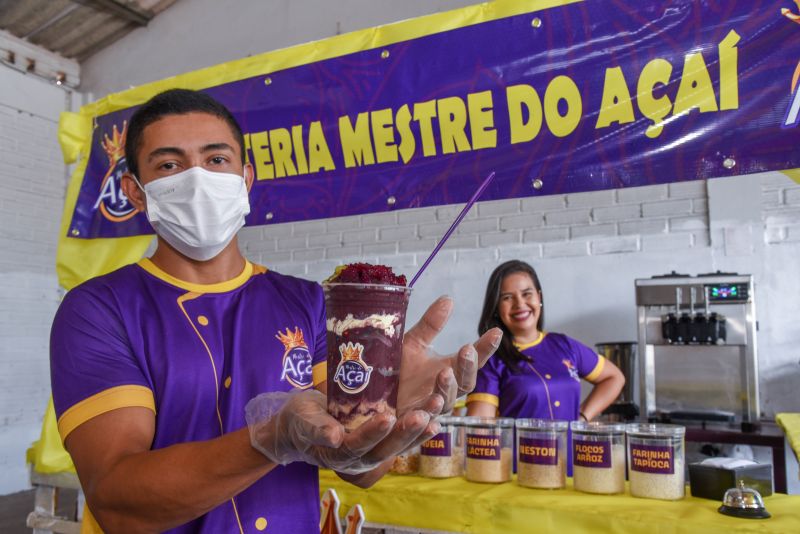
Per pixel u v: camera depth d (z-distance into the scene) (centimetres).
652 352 318
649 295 315
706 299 301
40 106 568
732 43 162
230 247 113
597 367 269
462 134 194
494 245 424
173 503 74
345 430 71
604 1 176
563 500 148
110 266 256
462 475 180
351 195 212
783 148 157
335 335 73
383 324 72
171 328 99
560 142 181
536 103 184
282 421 69
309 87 218
